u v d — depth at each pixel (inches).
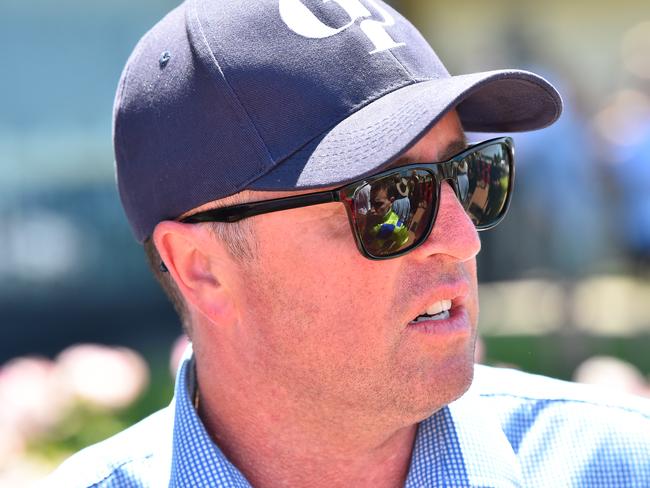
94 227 860.0
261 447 215.2
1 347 847.7
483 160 217.9
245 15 209.2
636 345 905.5
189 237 213.3
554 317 841.5
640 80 1015.6
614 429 220.2
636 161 890.7
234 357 214.5
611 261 954.1
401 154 191.0
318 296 202.2
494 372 239.1
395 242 198.5
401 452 216.1
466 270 208.7
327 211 200.7
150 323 887.7
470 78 196.4
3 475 381.4
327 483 214.1
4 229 837.2
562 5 1451.8
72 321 864.9
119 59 842.2
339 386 203.6
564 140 780.0
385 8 221.1
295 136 200.4
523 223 890.7
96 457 226.1
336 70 202.5
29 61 823.1
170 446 223.3
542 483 217.6
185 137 210.2
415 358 201.5
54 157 841.5
